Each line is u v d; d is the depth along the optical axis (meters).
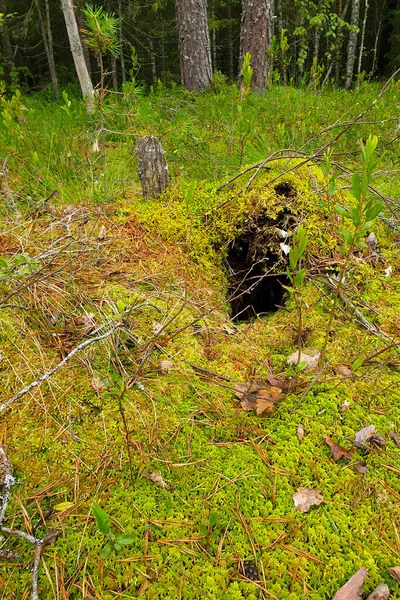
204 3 8.50
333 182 2.26
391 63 15.02
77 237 2.93
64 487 1.60
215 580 1.36
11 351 2.04
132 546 1.44
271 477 1.65
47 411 1.83
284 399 1.95
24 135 4.30
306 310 2.50
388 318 2.41
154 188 3.38
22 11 13.38
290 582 1.36
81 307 2.33
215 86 7.89
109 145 5.09
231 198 3.10
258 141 4.34
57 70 14.84
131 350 2.16
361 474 1.65
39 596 1.32
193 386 2.01
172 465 1.67
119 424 1.81
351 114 4.89
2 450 1.63
